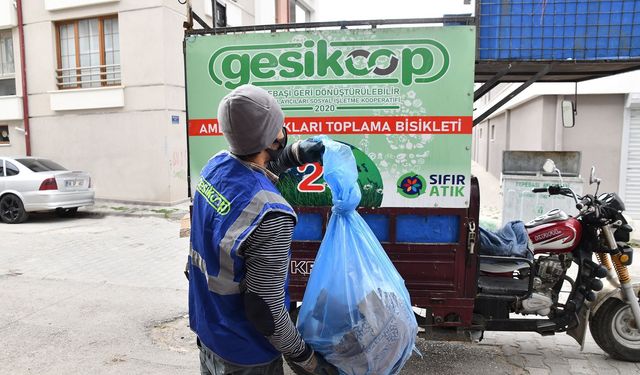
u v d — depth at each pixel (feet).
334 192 6.49
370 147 9.09
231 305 5.30
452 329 10.16
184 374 10.89
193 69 9.38
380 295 6.19
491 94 49.90
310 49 9.00
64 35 39.68
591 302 11.03
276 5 54.34
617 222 10.55
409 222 9.32
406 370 10.94
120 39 36.73
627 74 29.25
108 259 21.75
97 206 37.11
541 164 19.94
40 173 31.40
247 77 9.25
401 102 8.94
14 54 40.55
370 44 8.86
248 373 5.48
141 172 37.40
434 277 9.43
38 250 23.54
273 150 5.57
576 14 9.95
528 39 10.10
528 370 10.98
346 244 6.38
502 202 19.79
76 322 13.93
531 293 10.42
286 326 5.17
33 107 40.29
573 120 12.62
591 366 11.16
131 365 11.31
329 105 9.08
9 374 10.84
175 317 14.40
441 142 8.97
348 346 6.11
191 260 5.77
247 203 5.01
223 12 11.50
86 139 38.70
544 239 10.84
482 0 10.07
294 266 9.66
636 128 29.96
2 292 16.69
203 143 9.52
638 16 9.82
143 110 36.81
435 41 8.73
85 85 39.52
